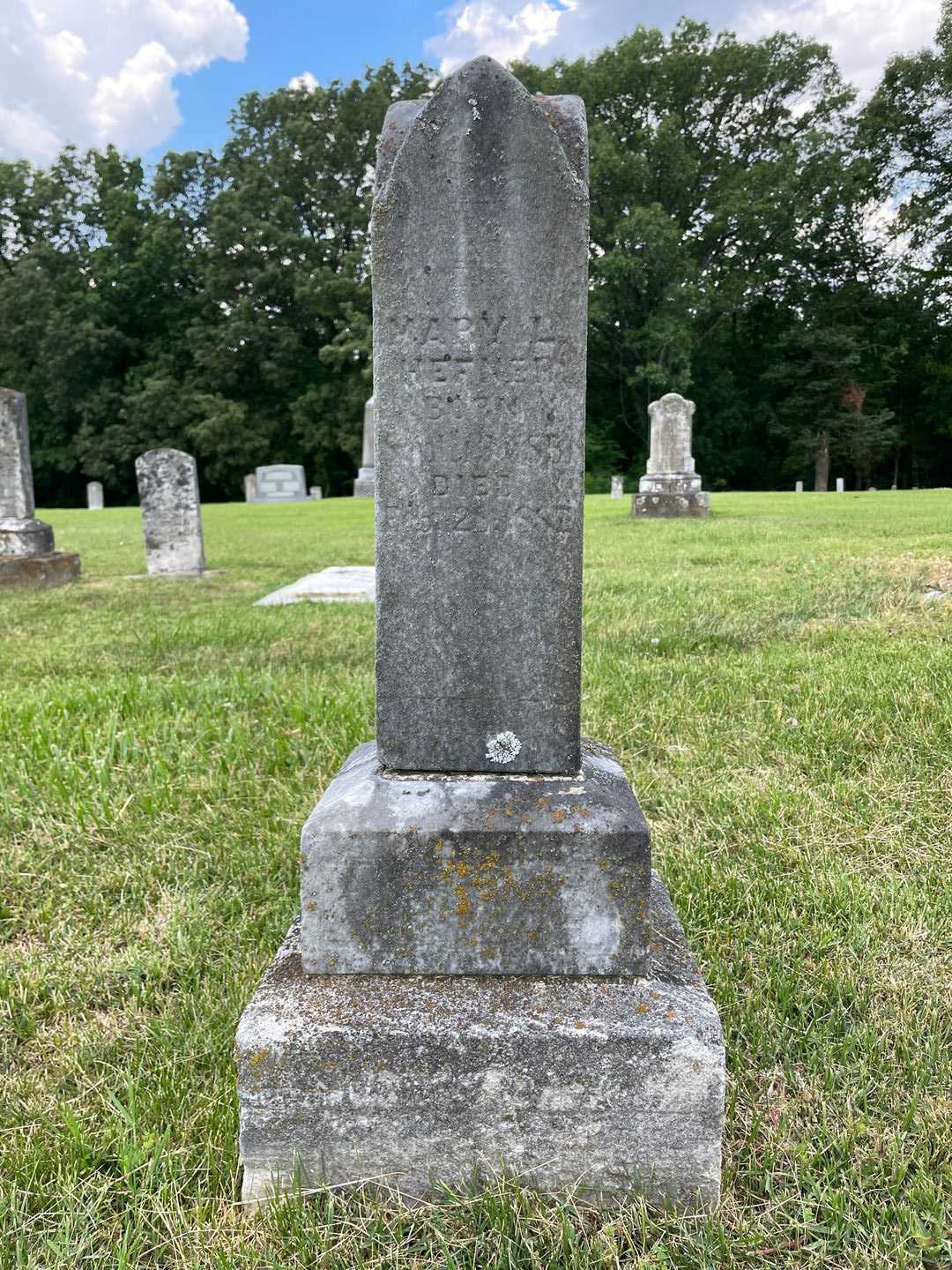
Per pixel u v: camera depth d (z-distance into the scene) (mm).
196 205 46312
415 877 1890
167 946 2641
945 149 41031
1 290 42406
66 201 46312
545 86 42750
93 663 5867
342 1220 1726
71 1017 2352
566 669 1966
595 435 42188
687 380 38562
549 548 1927
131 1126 1896
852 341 39719
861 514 14977
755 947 2539
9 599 9047
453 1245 1652
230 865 3098
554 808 1904
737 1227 1694
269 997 1864
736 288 40250
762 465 44750
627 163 37969
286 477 34062
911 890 2750
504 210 1806
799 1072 2055
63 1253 1637
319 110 45188
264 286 42594
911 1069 2035
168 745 4027
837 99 40625
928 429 43781
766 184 39469
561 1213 1701
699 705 4359
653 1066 1739
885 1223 1685
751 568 8609
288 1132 1783
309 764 3891
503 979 1906
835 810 3264
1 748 4086
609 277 38406
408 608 1974
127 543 15656
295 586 9430
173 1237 1676
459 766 2023
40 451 44375
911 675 4438
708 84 40844
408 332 1869
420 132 1794
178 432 42688
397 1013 1800
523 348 1854
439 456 1908
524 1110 1764
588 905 1881
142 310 44625
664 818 3334
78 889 2959
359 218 44156
